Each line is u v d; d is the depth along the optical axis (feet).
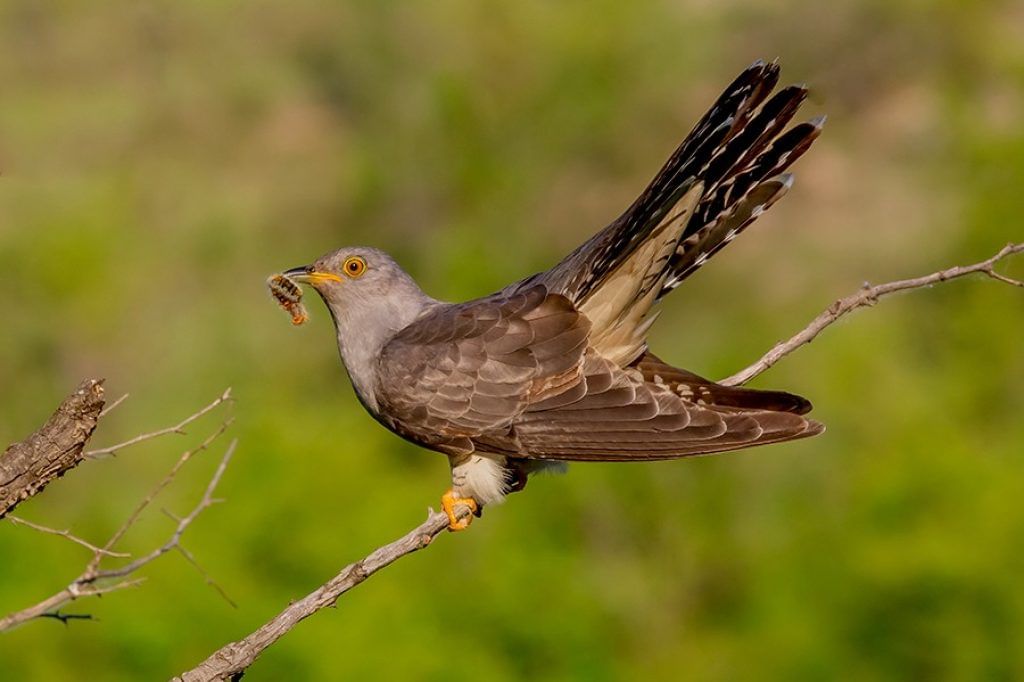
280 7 99.40
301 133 95.66
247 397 68.64
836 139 89.81
